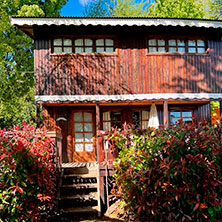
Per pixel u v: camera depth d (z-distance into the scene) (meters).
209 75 9.43
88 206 6.11
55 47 8.88
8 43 14.31
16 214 3.91
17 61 15.26
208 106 10.25
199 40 9.62
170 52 9.31
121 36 9.09
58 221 5.51
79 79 8.73
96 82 8.80
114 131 5.44
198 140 3.91
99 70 8.86
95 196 6.30
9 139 4.09
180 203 3.99
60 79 8.64
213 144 3.96
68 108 9.52
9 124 11.77
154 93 9.06
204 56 9.46
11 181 3.83
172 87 9.16
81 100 8.46
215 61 9.53
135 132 5.28
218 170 4.04
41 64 8.62
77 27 8.82
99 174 6.45
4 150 3.78
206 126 4.51
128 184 4.60
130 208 4.68
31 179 3.97
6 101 13.88
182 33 9.42
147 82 9.07
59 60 8.69
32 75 15.70
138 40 9.16
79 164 8.41
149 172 4.02
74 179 6.95
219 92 9.46
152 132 4.43
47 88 8.56
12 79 14.21
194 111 10.45
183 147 3.96
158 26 8.84
